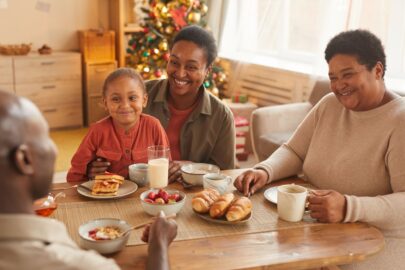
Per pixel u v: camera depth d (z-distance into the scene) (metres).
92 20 5.35
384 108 1.60
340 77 1.58
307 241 1.29
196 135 2.06
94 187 1.55
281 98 4.47
